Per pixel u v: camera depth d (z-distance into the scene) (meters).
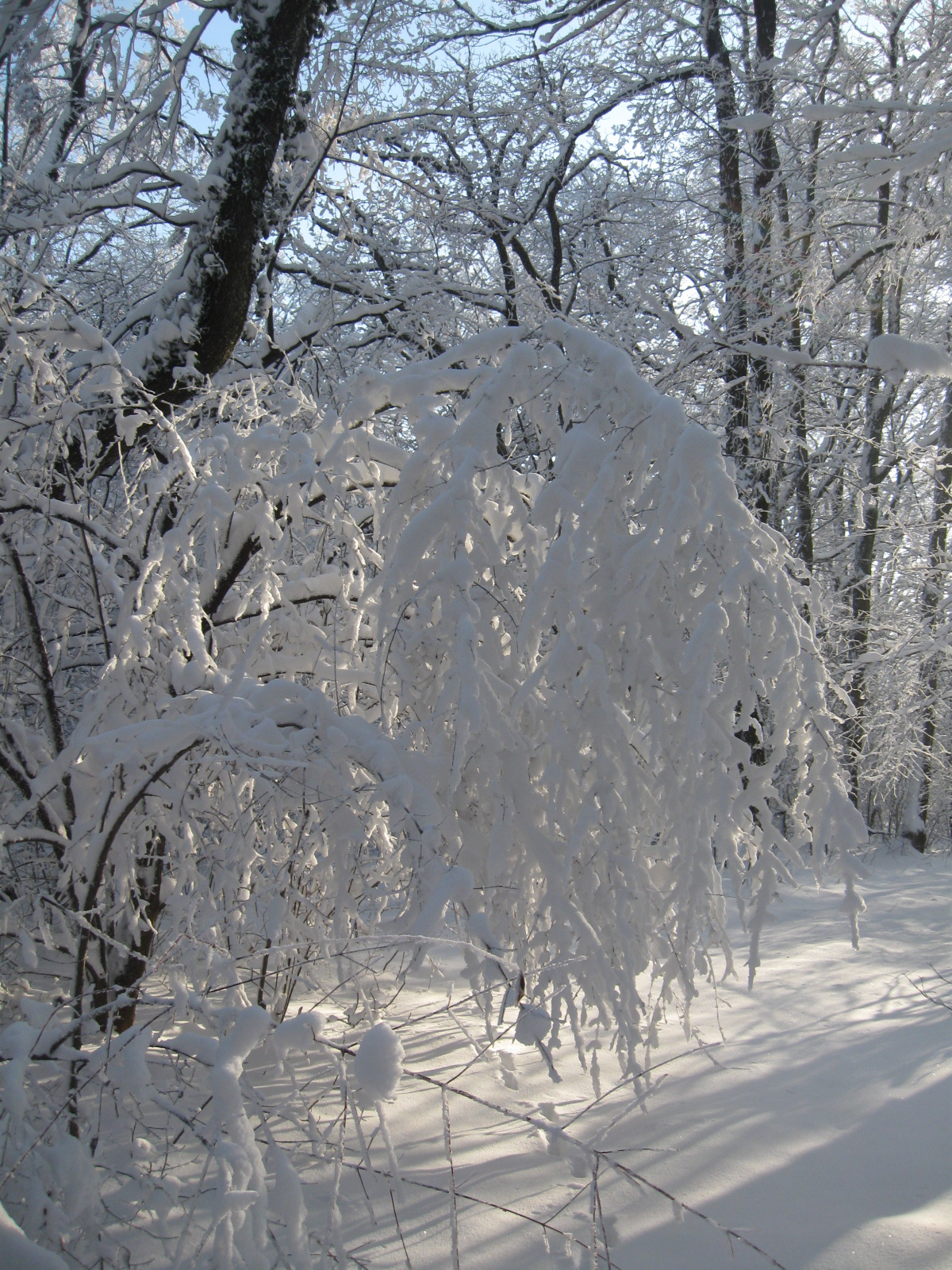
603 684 2.63
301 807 2.74
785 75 8.81
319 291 8.82
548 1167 2.43
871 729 9.76
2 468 3.13
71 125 6.25
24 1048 1.91
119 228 7.15
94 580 3.11
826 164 7.12
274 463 3.62
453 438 2.98
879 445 9.47
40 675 3.04
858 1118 2.72
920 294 11.14
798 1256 2.01
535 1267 1.98
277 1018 3.14
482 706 2.69
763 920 2.55
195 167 7.47
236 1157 1.65
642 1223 2.16
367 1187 2.30
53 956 3.35
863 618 10.61
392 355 8.08
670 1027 3.59
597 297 8.80
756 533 2.61
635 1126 2.67
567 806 2.81
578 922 2.59
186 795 2.92
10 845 2.96
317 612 3.68
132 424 3.58
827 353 10.12
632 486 2.78
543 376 3.01
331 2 5.16
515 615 2.97
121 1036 1.99
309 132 6.37
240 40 5.02
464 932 2.66
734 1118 2.73
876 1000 3.95
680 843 2.65
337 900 2.75
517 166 9.84
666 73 9.27
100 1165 1.90
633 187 9.86
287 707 2.78
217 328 4.82
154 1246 1.98
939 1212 2.19
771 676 2.49
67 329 3.39
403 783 2.53
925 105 7.05
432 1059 3.12
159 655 3.28
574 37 9.59
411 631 3.00
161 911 3.31
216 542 3.29
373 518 3.61
